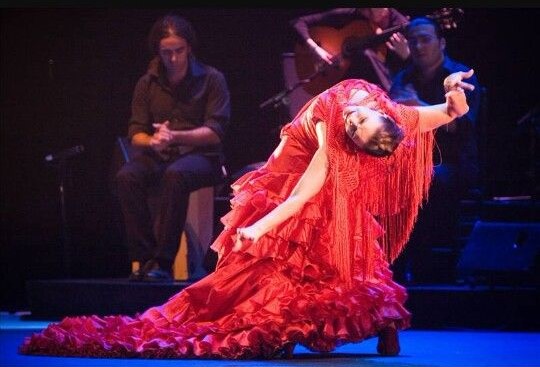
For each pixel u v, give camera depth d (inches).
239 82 531.8
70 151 502.3
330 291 255.1
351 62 473.4
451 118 260.8
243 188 265.4
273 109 525.7
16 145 538.3
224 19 531.2
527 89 508.1
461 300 381.7
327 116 252.8
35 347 273.0
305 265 257.1
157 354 259.0
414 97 418.6
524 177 493.4
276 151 266.4
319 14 488.1
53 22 548.1
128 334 269.0
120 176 426.0
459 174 414.6
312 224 256.4
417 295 383.9
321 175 249.8
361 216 259.9
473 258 388.5
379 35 463.8
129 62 541.0
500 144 503.8
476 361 266.8
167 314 267.9
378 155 242.1
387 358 267.3
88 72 541.0
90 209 534.9
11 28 541.0
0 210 536.4
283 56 486.6
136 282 412.5
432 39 422.9
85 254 534.6
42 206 536.4
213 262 444.5
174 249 422.9
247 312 255.9
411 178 262.4
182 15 534.9
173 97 442.3
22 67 541.0
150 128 444.5
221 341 255.1
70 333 273.9
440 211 415.5
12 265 535.5
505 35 508.1
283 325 251.6
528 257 385.1
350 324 252.8
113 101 539.2
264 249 256.8
